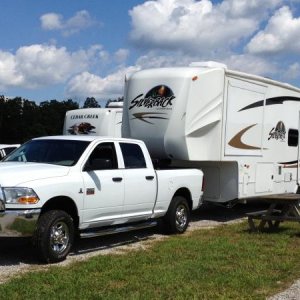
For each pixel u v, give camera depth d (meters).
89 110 18.44
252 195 13.05
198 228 11.54
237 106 12.48
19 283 6.40
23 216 7.30
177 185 10.48
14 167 8.02
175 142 11.33
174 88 11.38
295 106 14.96
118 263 7.59
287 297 6.15
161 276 6.88
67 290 6.15
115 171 8.91
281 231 10.86
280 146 14.22
